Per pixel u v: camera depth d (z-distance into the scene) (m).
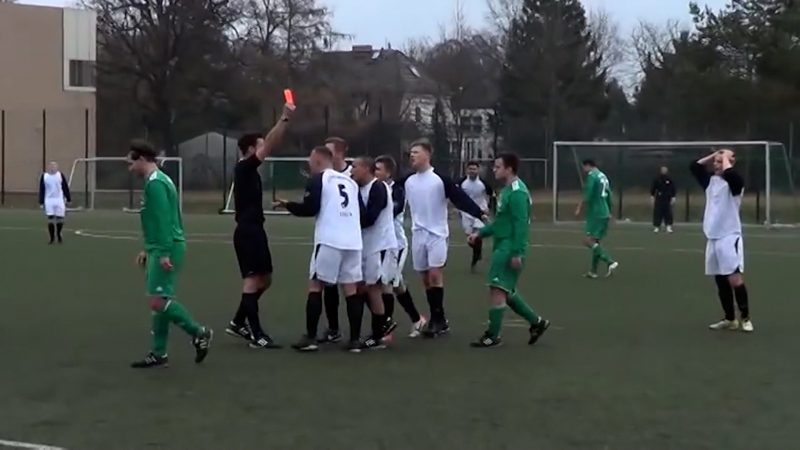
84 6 60.22
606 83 65.81
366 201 10.95
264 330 12.09
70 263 20.14
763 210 35.06
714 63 48.78
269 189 41.25
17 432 7.43
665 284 17.00
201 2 59.94
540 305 14.37
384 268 10.95
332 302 11.30
